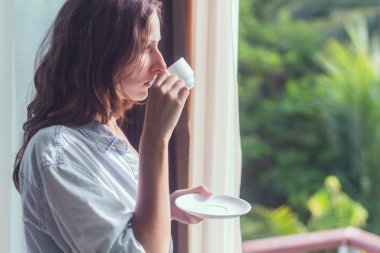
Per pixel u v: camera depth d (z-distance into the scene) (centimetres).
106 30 97
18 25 148
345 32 654
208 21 151
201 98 152
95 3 99
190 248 154
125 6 97
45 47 112
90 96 99
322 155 642
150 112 97
